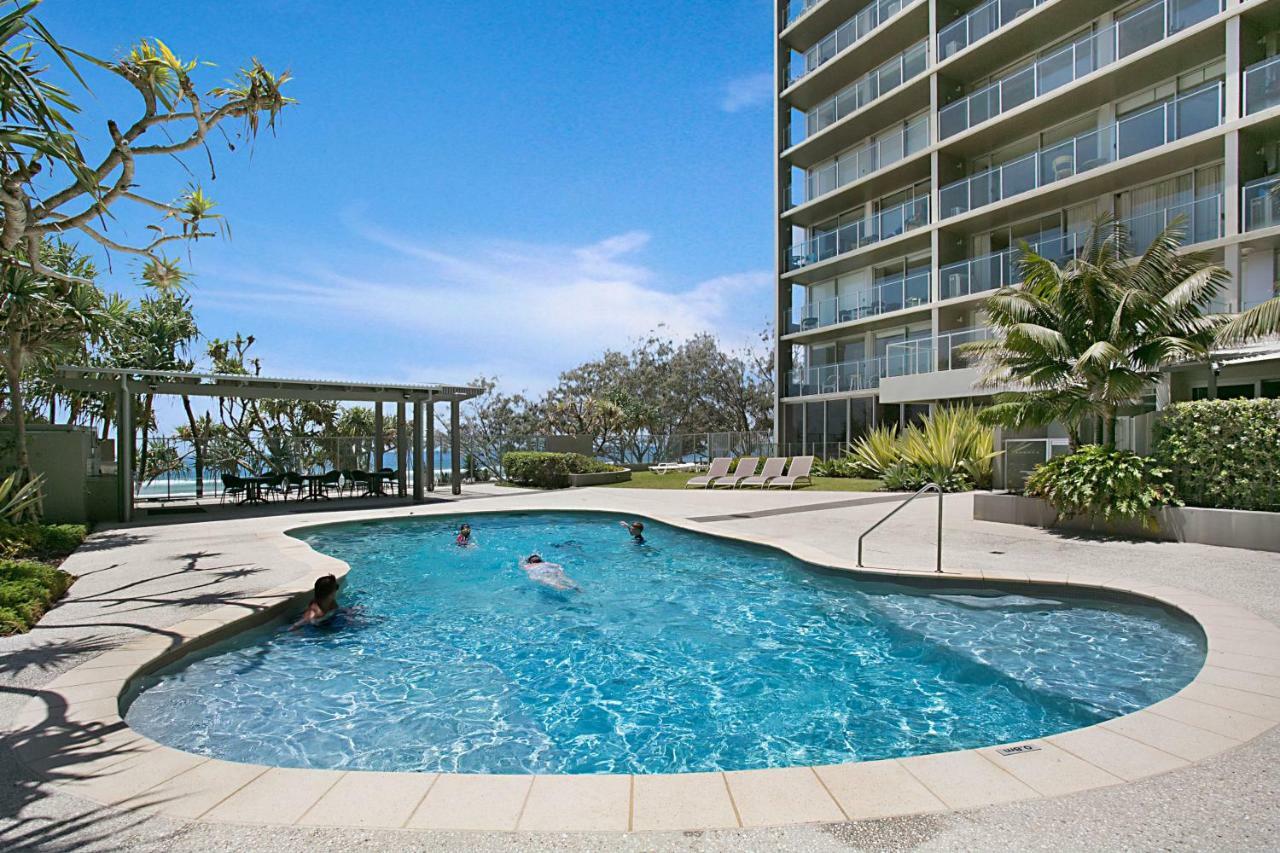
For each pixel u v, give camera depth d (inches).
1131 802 107.1
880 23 948.0
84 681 170.1
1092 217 743.7
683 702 193.9
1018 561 319.9
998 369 474.9
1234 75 580.4
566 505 627.5
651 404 1720.0
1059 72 741.3
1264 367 503.5
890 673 211.8
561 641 249.0
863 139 1032.8
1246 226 573.6
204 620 230.1
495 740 170.4
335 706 190.2
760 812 106.2
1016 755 124.9
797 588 319.9
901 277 951.6
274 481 698.8
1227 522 339.3
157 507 645.9
